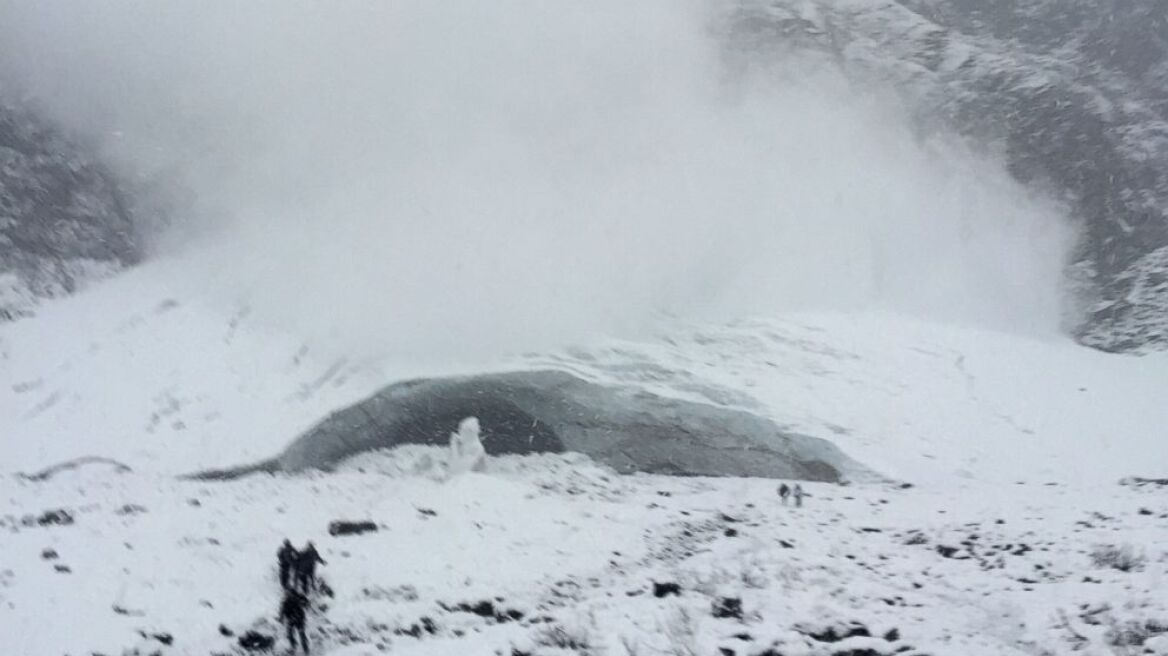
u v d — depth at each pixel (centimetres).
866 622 893
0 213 3519
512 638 868
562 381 2827
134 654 805
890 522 1675
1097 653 773
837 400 2834
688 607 952
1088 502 1856
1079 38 5641
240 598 998
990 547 1345
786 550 1359
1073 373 3278
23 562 1061
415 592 1080
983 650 805
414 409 2773
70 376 2820
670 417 2753
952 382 3041
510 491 1886
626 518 1681
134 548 1177
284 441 2572
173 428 2605
